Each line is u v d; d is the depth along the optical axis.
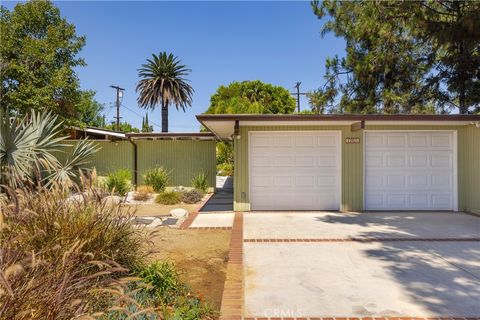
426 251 5.43
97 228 3.49
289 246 5.78
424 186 9.49
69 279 2.37
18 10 14.29
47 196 3.57
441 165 9.48
